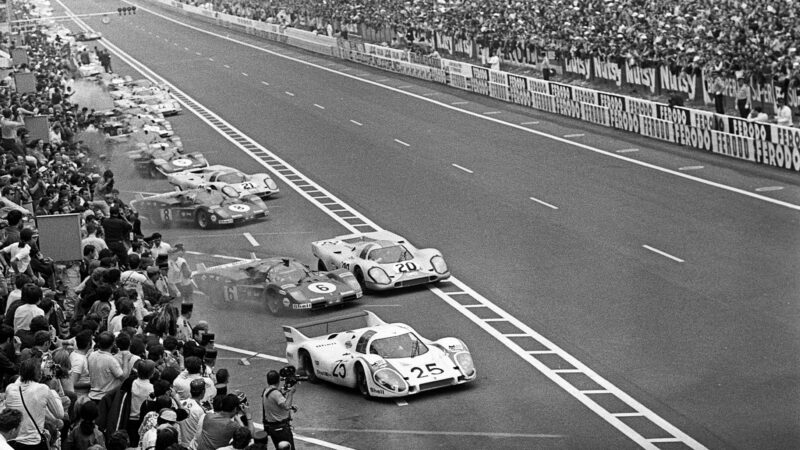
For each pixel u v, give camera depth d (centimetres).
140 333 2416
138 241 3606
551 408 2770
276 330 3600
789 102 6041
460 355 3017
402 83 9562
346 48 11512
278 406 2358
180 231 5181
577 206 4959
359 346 3028
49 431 1872
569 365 3088
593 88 7956
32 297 2270
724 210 4684
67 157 4928
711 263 3941
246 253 4625
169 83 10650
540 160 6034
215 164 6688
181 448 1684
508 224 4753
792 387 2783
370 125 7631
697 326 3306
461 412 2781
